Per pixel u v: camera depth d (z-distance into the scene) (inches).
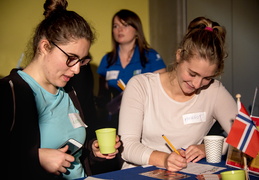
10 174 53.6
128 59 140.1
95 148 69.6
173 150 73.1
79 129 66.3
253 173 59.1
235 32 175.2
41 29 60.7
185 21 177.8
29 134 56.4
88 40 61.0
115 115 142.6
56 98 64.1
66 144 61.8
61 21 59.1
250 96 174.2
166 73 76.1
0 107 53.4
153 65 138.1
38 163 55.9
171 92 73.8
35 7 146.7
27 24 145.3
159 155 65.3
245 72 175.9
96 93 163.9
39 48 60.2
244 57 175.8
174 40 179.8
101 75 146.3
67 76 60.8
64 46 58.4
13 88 55.4
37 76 61.1
